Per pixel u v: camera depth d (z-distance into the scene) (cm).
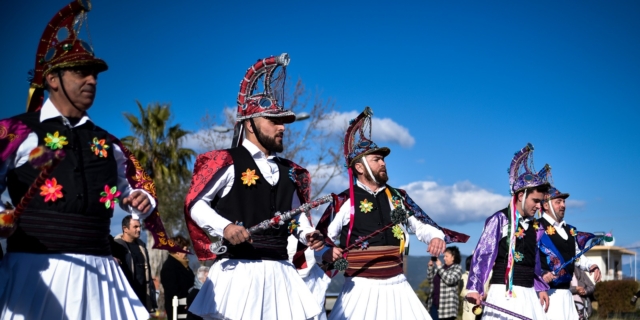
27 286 353
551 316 802
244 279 450
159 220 415
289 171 489
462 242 616
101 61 374
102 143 381
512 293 693
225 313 445
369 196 616
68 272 359
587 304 988
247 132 487
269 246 460
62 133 369
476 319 950
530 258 710
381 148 616
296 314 461
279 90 495
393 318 581
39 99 383
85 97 374
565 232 829
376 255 592
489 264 689
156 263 2031
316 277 586
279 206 475
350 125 631
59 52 371
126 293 388
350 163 628
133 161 406
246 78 490
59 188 360
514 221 705
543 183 711
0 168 356
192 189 457
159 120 2591
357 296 587
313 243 475
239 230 432
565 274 812
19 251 357
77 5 375
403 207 616
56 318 354
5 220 331
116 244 662
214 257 465
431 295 1129
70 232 362
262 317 449
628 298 1745
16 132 359
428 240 605
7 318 349
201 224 450
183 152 2603
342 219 611
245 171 466
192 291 795
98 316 365
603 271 2641
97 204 372
